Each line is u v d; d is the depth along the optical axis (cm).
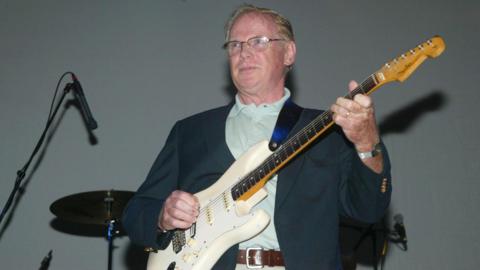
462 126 497
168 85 521
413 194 494
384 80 220
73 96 520
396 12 514
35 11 533
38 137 514
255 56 275
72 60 525
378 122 502
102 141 515
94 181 510
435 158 497
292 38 290
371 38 512
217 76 520
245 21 284
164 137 514
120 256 501
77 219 428
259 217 243
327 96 505
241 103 281
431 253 489
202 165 269
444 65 504
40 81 523
